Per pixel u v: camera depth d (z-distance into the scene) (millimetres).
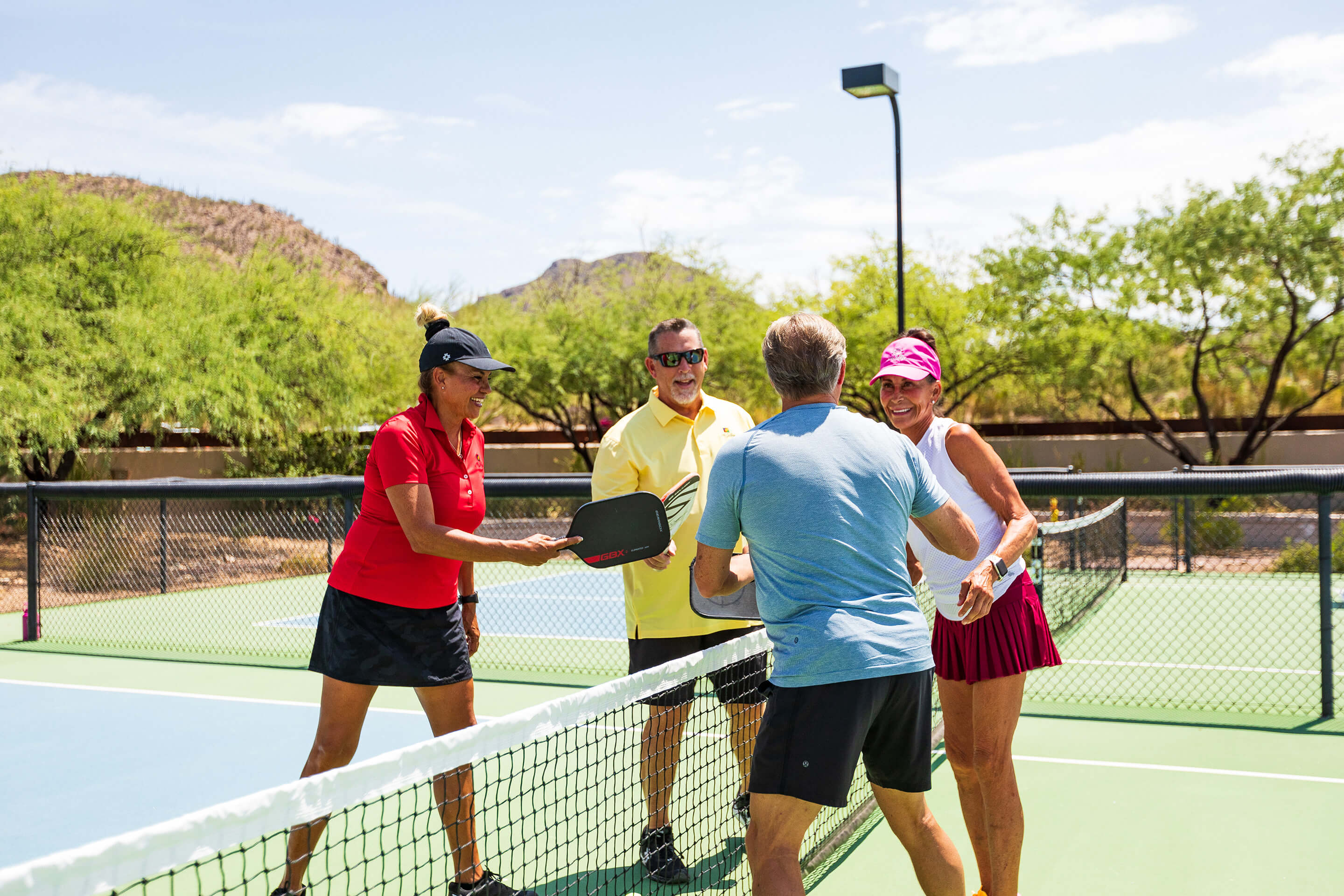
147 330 17781
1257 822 4461
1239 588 12734
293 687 7656
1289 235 21156
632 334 27609
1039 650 3158
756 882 2607
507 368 3623
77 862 1649
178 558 15438
